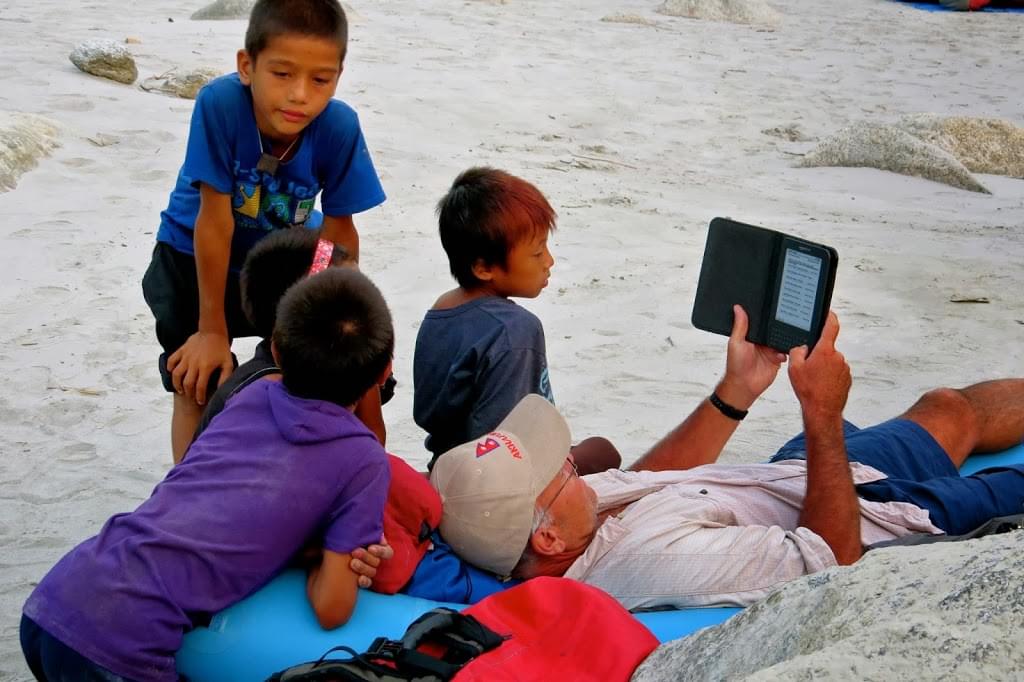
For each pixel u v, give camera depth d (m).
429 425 3.56
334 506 2.74
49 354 5.90
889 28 20.31
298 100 3.41
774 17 20.22
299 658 2.70
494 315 3.38
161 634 2.58
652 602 2.95
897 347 6.61
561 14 19.09
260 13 3.38
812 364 3.12
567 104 13.02
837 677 1.83
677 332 6.67
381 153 9.95
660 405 5.71
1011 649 1.80
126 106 10.17
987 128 12.45
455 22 17.23
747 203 9.82
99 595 2.58
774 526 3.04
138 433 5.22
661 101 13.76
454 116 11.80
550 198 9.16
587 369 6.10
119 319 6.36
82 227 7.57
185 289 3.95
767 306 3.31
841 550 3.09
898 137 11.64
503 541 2.93
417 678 2.51
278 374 3.12
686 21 19.62
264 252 3.30
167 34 13.81
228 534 2.65
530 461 2.99
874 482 3.60
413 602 2.89
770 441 5.40
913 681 1.79
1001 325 7.06
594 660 2.57
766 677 1.88
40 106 9.84
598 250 8.02
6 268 6.89
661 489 3.30
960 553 2.10
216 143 3.57
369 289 2.81
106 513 4.55
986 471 3.77
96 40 11.01
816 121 13.66
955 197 10.90
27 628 2.63
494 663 2.58
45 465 4.90
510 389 3.34
